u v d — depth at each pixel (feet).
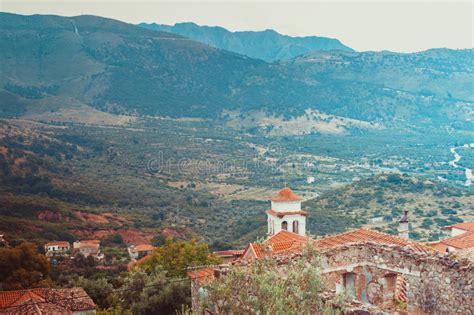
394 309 71.20
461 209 511.81
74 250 428.56
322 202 574.97
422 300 67.05
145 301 184.85
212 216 630.74
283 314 55.42
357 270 76.54
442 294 64.54
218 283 63.87
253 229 484.74
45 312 186.60
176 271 231.09
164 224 563.48
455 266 63.31
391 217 493.77
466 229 181.88
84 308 194.29
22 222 473.67
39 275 292.61
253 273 61.62
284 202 219.20
